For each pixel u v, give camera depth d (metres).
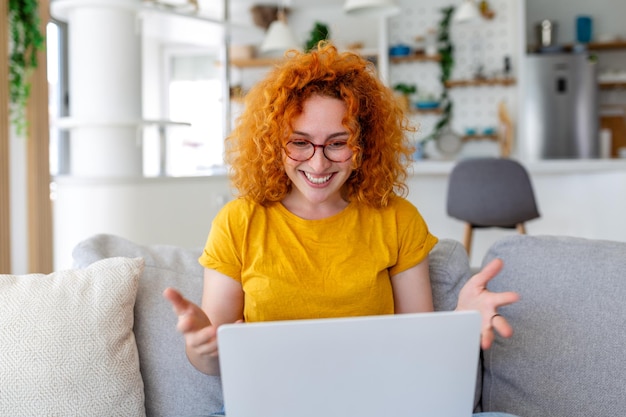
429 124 6.76
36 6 3.61
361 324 0.99
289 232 1.43
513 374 1.53
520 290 1.56
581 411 1.42
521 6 6.21
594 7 7.19
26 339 1.39
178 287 1.63
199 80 8.91
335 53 1.43
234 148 1.51
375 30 8.33
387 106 1.49
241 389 1.00
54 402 1.38
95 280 1.50
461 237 5.64
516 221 4.39
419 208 5.69
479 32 6.61
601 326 1.43
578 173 5.66
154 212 4.44
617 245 1.53
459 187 4.45
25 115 3.70
